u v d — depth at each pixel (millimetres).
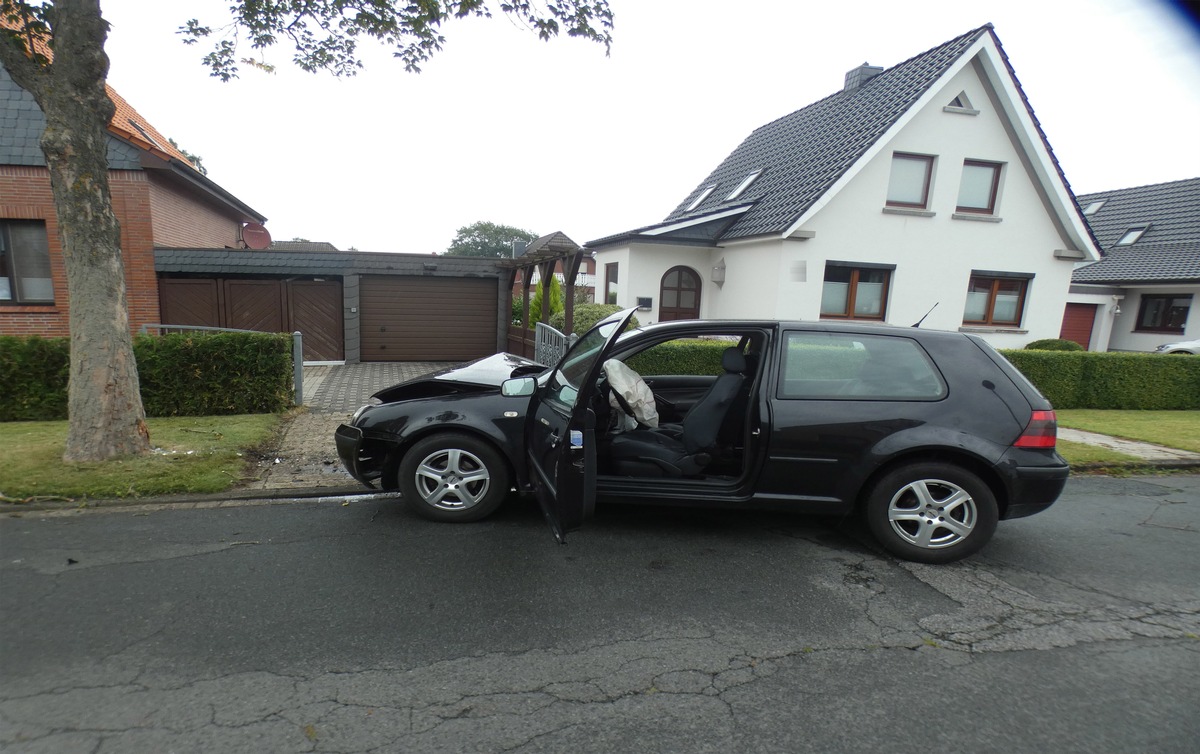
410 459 4387
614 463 4383
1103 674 2820
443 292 14453
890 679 2756
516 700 2557
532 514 4672
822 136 15820
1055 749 2328
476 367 5754
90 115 5180
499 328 14883
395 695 2566
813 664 2861
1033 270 14367
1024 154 13750
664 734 2375
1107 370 10367
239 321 13281
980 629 3201
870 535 4445
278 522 4457
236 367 7852
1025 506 3895
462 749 2268
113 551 3895
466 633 3051
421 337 14500
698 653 2932
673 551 4090
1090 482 6168
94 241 5285
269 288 13359
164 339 7625
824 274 13570
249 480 5355
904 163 13688
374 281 14039
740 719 2473
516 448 4316
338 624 3098
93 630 2982
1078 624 3268
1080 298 19141
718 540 4293
